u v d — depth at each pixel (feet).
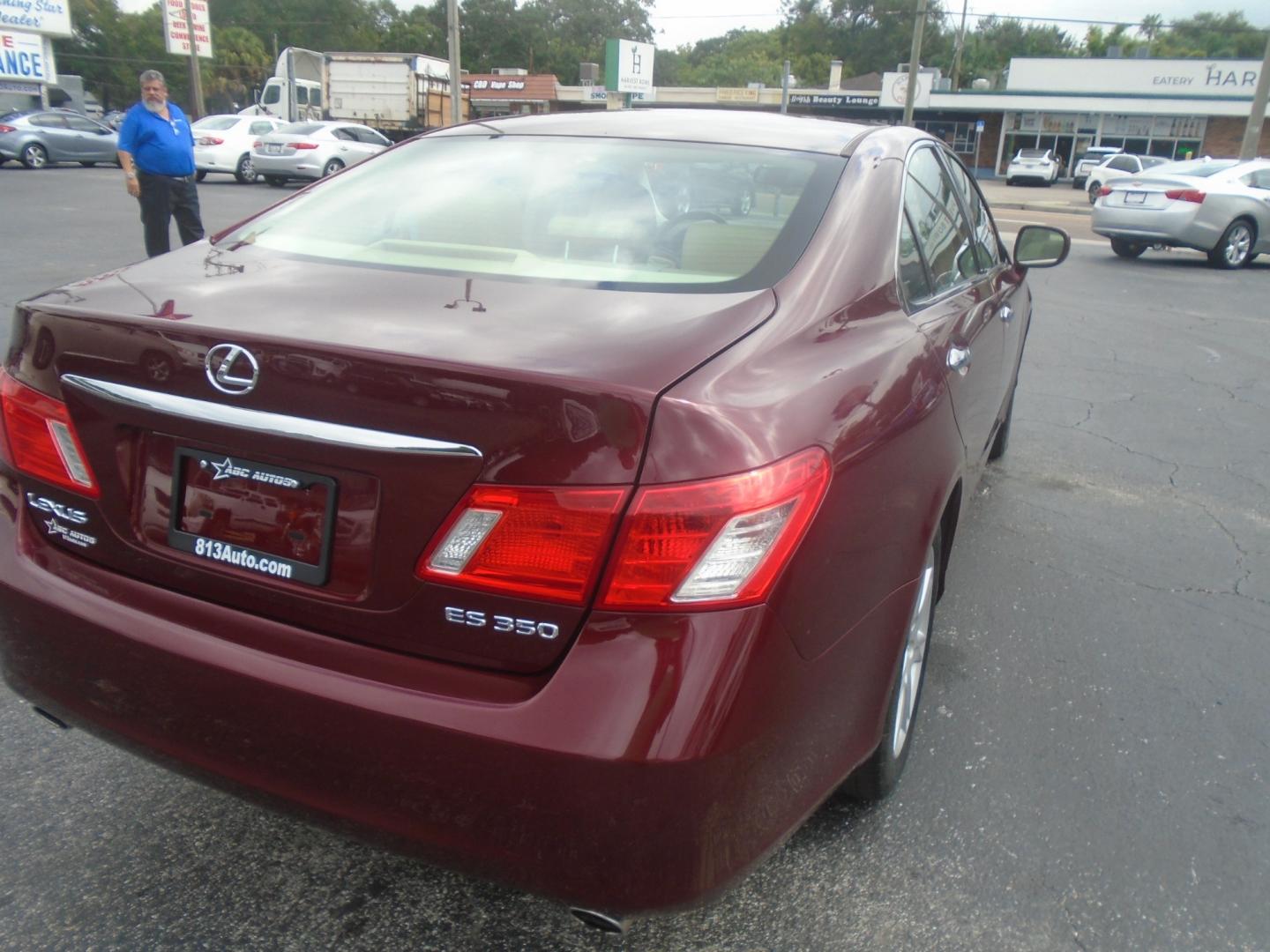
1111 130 161.17
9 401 6.80
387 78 104.27
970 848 8.04
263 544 5.97
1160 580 13.19
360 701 5.49
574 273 7.13
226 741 5.98
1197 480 17.30
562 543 5.21
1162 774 9.09
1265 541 14.62
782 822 5.85
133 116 27.84
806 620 5.62
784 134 9.23
